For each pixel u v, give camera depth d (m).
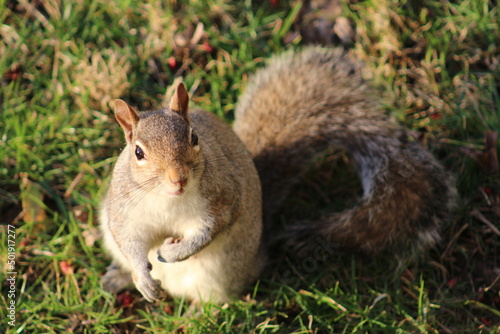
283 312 9.60
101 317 9.36
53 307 9.45
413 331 9.14
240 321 9.48
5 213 10.34
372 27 11.92
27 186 10.44
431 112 11.35
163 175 7.32
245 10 12.16
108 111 11.20
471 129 11.12
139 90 11.42
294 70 11.06
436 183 9.92
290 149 10.60
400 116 11.27
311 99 10.76
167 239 8.34
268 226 10.56
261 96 10.95
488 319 9.35
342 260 10.04
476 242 10.12
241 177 8.95
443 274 9.88
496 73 11.52
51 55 11.57
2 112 11.03
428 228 9.79
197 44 11.81
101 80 11.23
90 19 11.84
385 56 11.74
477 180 10.60
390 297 9.61
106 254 10.03
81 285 9.84
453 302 9.48
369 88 10.80
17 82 11.34
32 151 10.72
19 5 11.88
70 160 10.81
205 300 9.48
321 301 9.49
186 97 7.83
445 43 11.73
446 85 11.50
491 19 11.87
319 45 12.05
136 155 7.53
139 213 8.05
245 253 9.25
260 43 11.98
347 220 9.84
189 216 8.11
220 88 11.55
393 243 9.85
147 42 11.73
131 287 9.78
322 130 10.58
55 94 11.23
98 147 10.95
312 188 11.06
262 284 9.97
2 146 10.66
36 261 9.94
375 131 10.38
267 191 10.66
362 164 10.31
